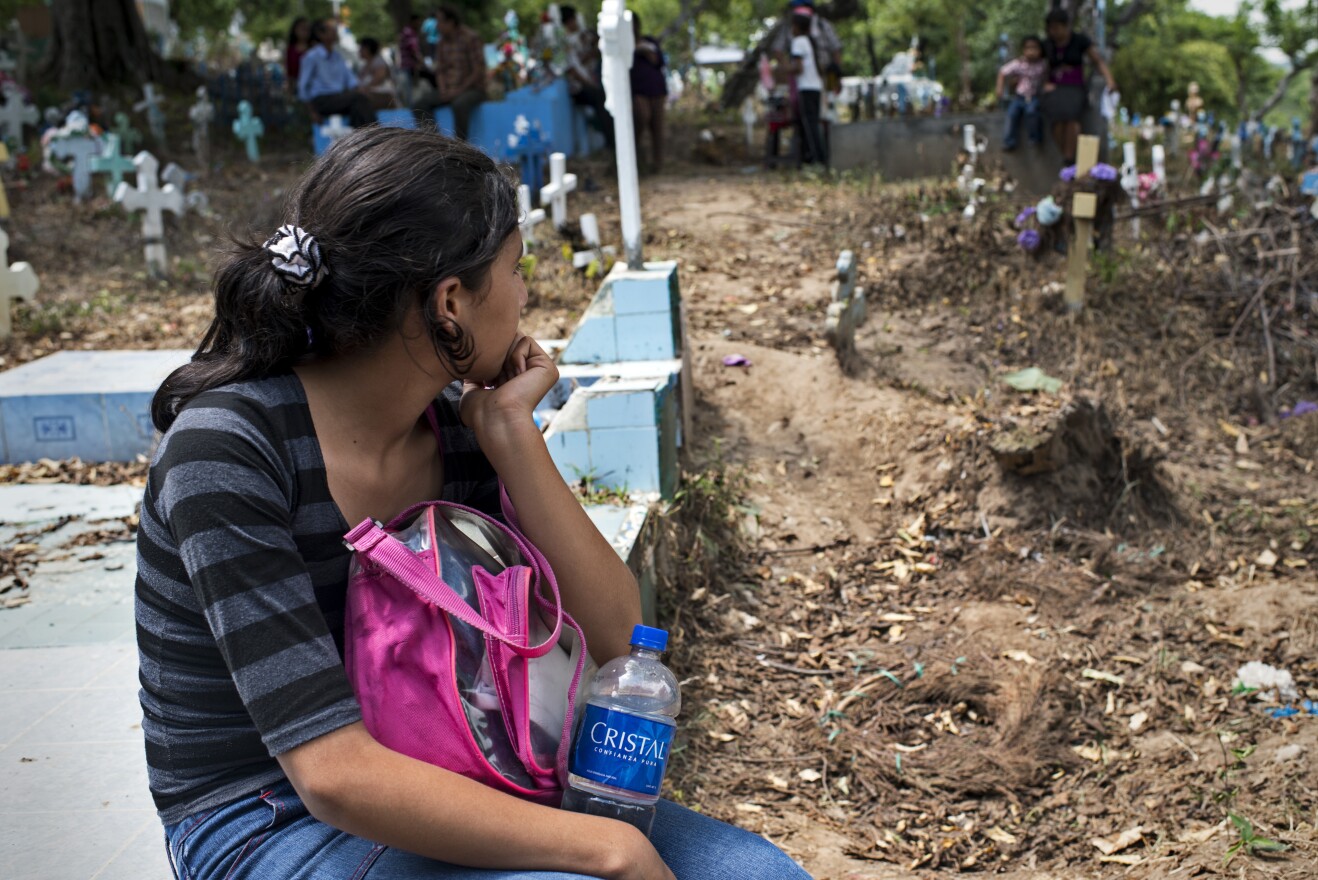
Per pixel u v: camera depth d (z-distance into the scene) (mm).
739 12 26969
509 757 1478
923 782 3766
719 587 4832
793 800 3662
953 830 3539
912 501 5441
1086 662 4465
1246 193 9109
